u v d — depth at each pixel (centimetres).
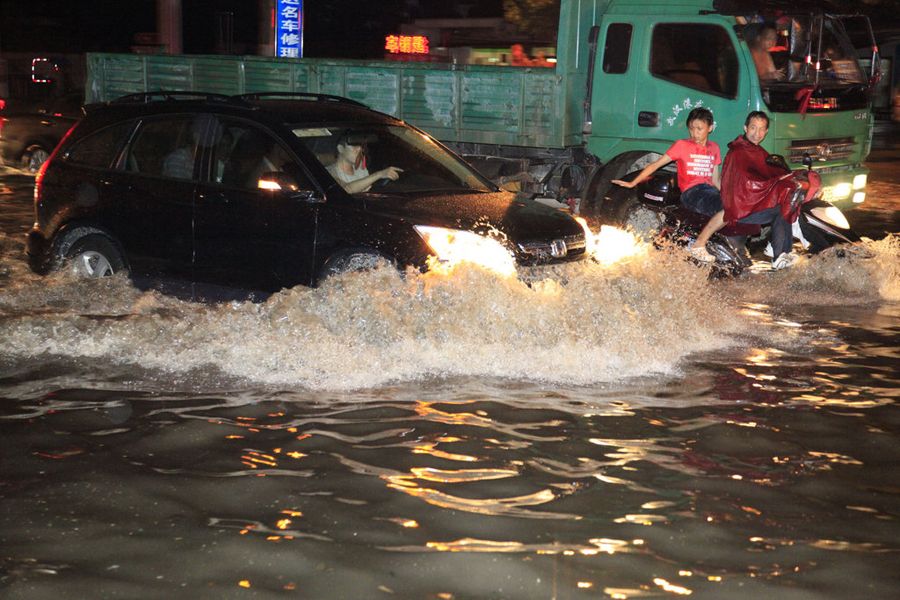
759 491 475
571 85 1155
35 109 1745
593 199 1180
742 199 945
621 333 713
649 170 1005
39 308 772
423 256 696
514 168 1192
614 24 1146
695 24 1100
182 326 713
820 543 421
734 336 774
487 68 1177
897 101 2895
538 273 717
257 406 579
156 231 794
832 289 962
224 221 765
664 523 437
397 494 462
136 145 824
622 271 766
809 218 995
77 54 3353
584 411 584
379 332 685
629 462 508
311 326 695
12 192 1530
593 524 434
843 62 1198
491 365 660
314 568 391
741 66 1081
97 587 373
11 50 3469
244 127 784
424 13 2330
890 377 671
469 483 477
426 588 376
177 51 2305
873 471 504
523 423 561
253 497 456
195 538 414
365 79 1262
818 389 640
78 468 487
